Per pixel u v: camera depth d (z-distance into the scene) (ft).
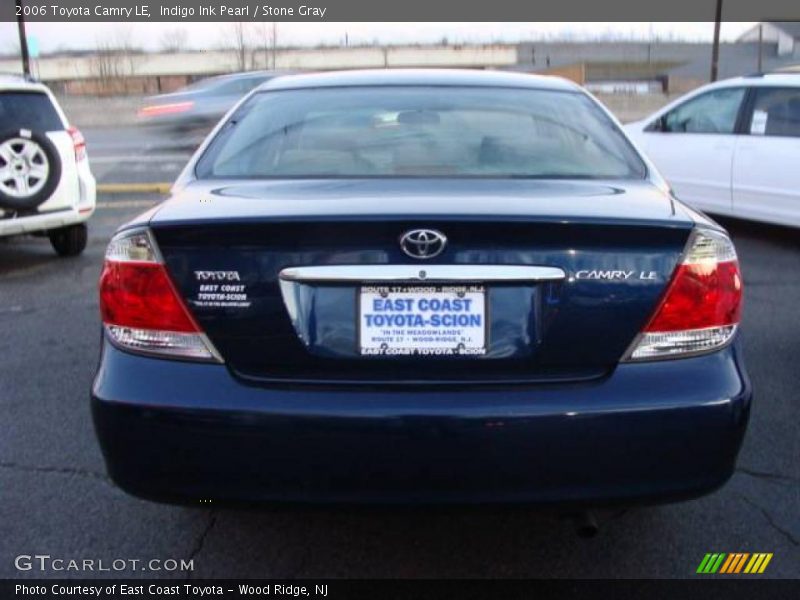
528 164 9.64
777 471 10.91
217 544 9.39
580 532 8.31
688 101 27.22
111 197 35.27
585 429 7.30
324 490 7.40
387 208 7.51
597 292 7.41
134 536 9.54
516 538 9.50
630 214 7.58
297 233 7.27
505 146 9.95
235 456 7.38
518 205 7.69
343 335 7.39
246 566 9.01
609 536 9.52
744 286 19.92
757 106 24.77
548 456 7.32
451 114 10.56
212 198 8.38
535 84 11.61
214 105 54.54
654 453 7.43
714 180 25.86
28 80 23.00
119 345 7.76
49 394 13.65
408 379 7.41
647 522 9.78
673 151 27.27
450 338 7.38
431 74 11.78
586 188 8.74
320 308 7.38
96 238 27.14
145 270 7.58
